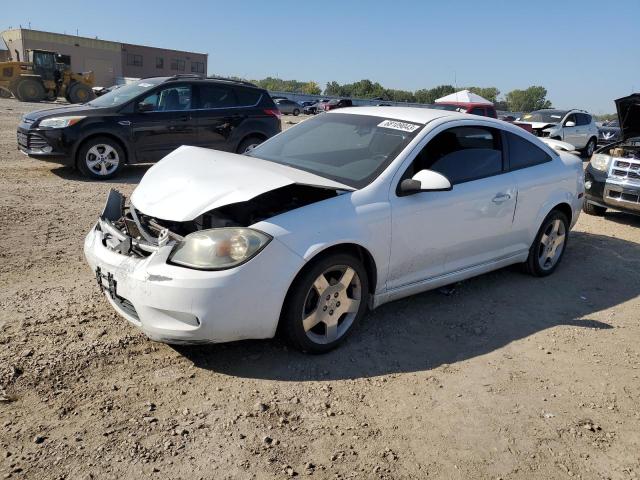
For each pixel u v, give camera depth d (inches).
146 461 101.2
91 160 359.3
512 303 186.1
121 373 128.3
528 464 108.3
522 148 196.7
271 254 125.5
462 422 119.6
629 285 213.2
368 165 156.6
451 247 168.6
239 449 106.3
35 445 103.0
